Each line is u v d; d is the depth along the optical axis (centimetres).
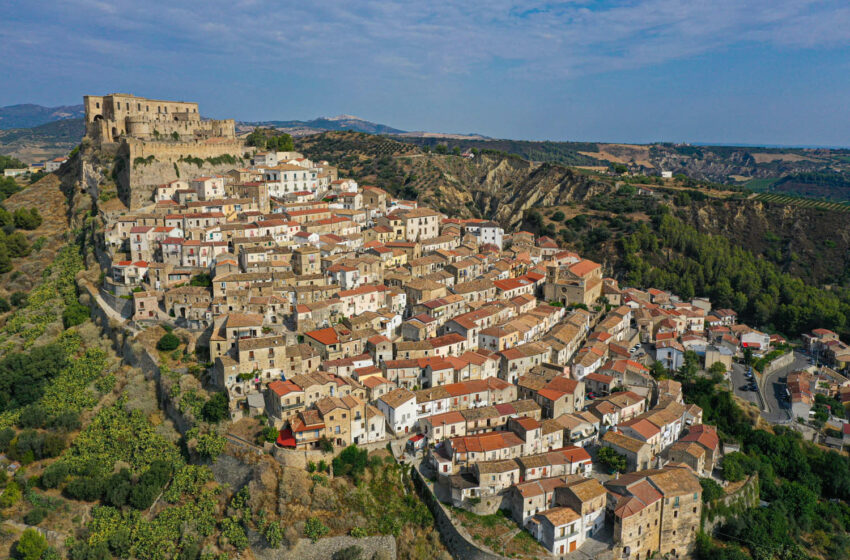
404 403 14875
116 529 13450
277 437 13738
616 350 19550
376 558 12762
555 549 12512
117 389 16575
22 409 16588
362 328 17600
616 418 16262
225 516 13275
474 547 12544
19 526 13588
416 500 13725
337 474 13625
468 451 13950
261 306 17338
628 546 12838
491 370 17175
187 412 14750
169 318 17625
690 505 13588
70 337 18800
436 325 18662
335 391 14812
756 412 18362
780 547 14500
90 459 14975
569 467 14212
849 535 15388
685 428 16925
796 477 16888
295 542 12525
